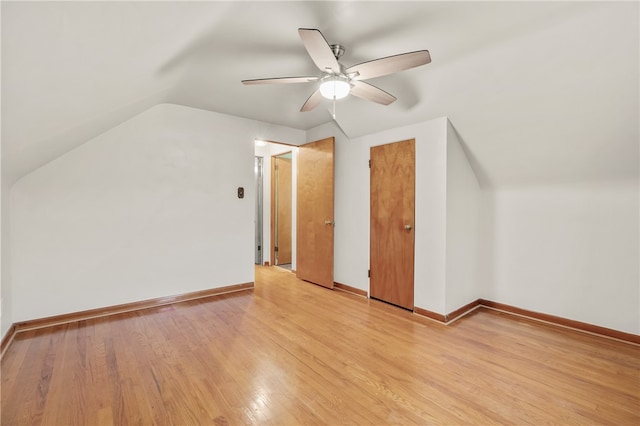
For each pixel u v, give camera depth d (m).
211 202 3.63
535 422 1.55
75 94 1.79
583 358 2.19
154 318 2.90
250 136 3.96
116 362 2.09
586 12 1.67
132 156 3.11
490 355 2.23
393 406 1.67
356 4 1.66
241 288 3.90
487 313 3.15
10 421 1.52
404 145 3.20
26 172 2.53
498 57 2.13
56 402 1.67
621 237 2.51
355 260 3.78
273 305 3.32
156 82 2.38
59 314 2.77
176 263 3.40
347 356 2.21
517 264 3.10
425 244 3.02
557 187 2.82
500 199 3.21
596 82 1.99
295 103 3.33
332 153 3.97
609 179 2.53
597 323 2.62
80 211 2.85
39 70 1.35
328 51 1.71
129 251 3.11
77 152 2.83
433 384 1.87
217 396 1.74
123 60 1.72
